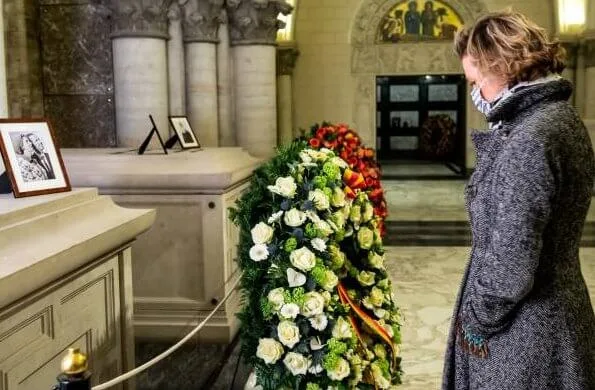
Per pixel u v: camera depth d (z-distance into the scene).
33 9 6.27
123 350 2.83
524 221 1.79
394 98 19.59
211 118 7.05
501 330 1.94
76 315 2.38
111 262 2.69
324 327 2.46
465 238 8.54
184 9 6.82
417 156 19.75
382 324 2.83
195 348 4.14
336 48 16.06
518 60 1.93
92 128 6.37
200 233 4.14
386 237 8.64
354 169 4.57
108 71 6.33
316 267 2.48
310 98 16.22
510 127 1.94
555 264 1.92
